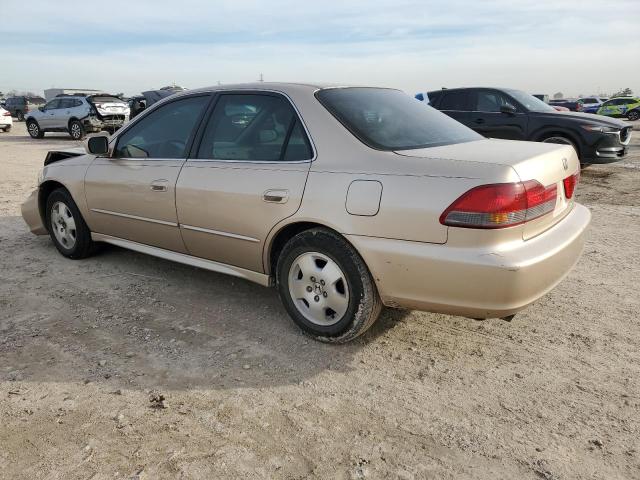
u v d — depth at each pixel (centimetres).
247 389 284
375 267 290
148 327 355
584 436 245
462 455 234
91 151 431
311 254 322
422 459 231
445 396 278
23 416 259
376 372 301
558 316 371
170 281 439
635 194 812
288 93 346
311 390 283
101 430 249
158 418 258
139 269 469
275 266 355
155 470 223
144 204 410
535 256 268
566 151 326
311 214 309
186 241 391
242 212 344
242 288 423
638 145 1608
